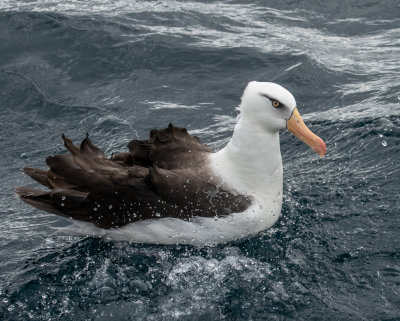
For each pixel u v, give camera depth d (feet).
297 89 48.06
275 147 33.81
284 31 55.77
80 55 51.26
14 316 29.86
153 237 33.50
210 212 32.65
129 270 32.37
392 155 39.37
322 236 33.63
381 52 52.65
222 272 31.91
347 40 54.85
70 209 33.47
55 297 30.91
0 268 33.19
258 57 51.26
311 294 30.04
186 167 34.35
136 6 58.03
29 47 51.93
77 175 33.27
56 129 45.01
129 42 52.21
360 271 31.07
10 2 57.98
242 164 33.55
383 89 46.96
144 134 44.06
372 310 28.81
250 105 33.27
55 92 48.08
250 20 57.31
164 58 51.11
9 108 46.83
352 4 59.52
